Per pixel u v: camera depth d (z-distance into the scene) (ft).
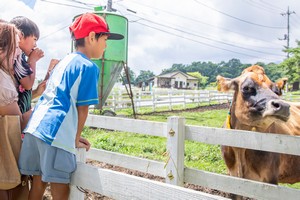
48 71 10.43
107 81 45.88
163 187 5.44
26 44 9.30
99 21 7.93
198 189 18.31
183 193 5.16
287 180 15.38
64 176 7.34
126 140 32.50
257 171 13.34
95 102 7.44
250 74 13.32
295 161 14.60
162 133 12.72
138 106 63.87
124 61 46.29
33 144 7.48
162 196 5.45
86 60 7.53
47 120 7.20
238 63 433.07
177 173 12.25
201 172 12.32
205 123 46.34
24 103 9.21
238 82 13.62
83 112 7.44
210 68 439.22
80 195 7.59
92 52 8.02
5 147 7.54
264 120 12.38
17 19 9.41
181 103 77.30
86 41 7.88
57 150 7.13
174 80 288.30
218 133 11.75
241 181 11.68
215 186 12.13
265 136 10.87
